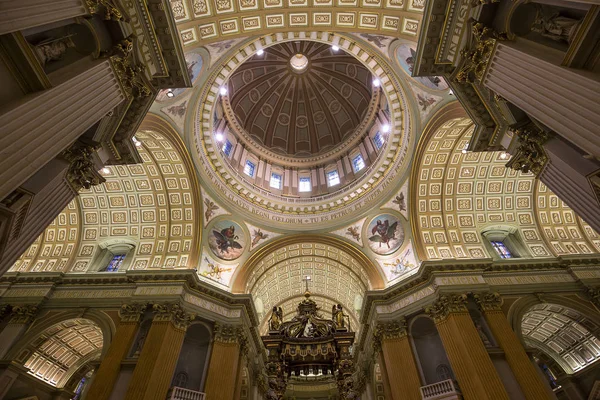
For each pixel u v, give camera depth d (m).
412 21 11.98
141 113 9.15
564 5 6.49
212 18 12.41
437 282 16.77
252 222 21.73
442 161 19.23
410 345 16.55
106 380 13.41
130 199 19.34
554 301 16.23
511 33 7.58
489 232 20.12
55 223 19.48
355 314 28.20
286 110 31.00
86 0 6.40
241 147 26.53
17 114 5.07
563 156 8.27
